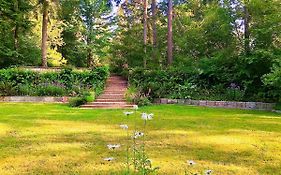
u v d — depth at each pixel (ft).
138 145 17.25
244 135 20.47
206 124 25.04
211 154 15.61
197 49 56.08
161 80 51.11
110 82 60.13
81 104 41.01
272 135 20.52
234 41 45.11
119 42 77.15
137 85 50.03
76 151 16.01
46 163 13.83
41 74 51.98
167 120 27.22
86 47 81.30
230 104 41.09
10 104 41.75
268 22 39.86
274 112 34.73
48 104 42.55
